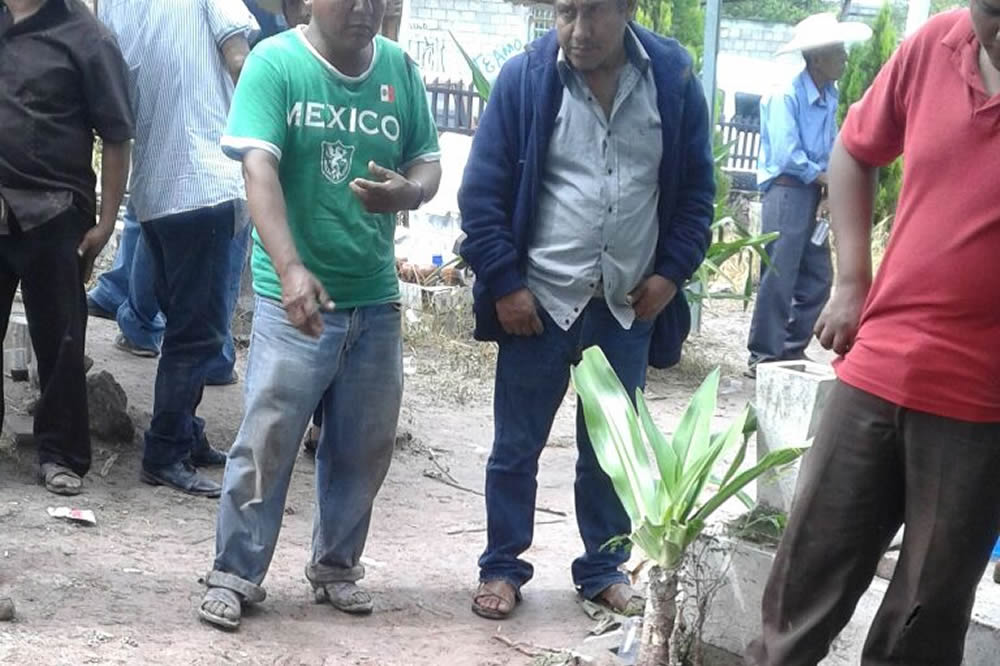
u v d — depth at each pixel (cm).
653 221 451
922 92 321
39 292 519
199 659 396
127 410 638
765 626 349
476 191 442
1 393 542
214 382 707
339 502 449
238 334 801
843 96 1370
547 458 675
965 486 317
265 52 410
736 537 420
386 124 425
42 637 395
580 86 437
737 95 1733
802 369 430
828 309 350
